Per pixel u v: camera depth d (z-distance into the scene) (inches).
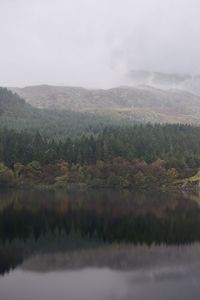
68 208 5339.6
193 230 4205.2
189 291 2566.4
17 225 4180.6
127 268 2967.5
